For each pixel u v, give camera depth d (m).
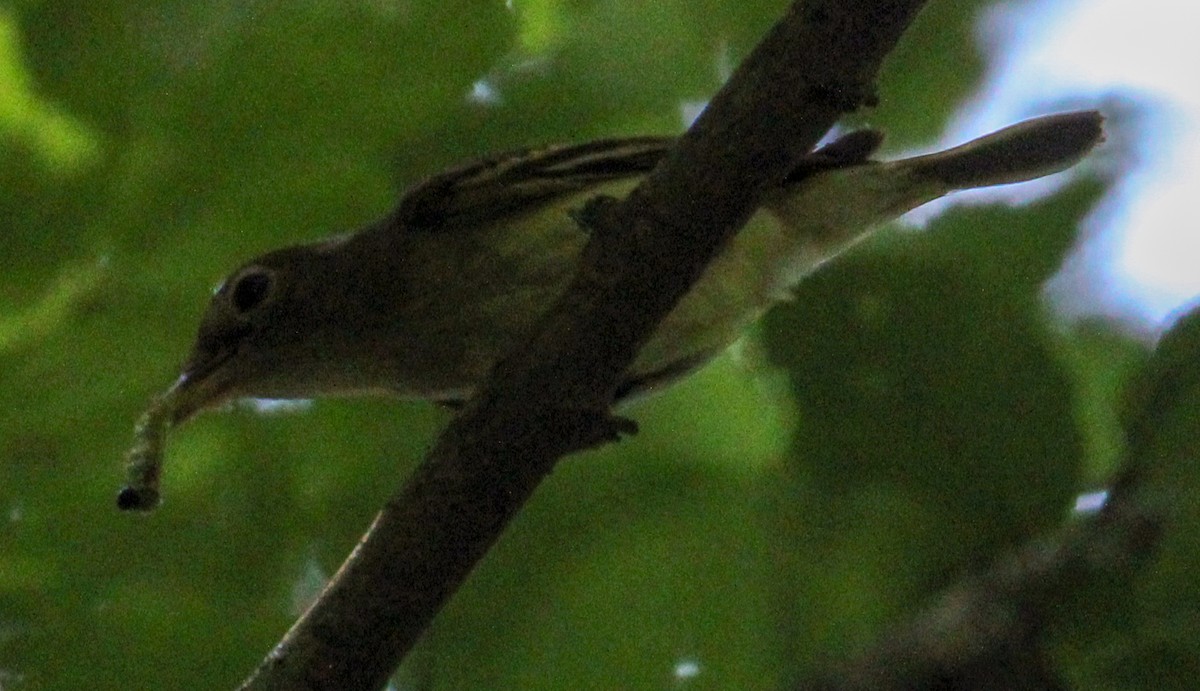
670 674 10.48
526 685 10.61
